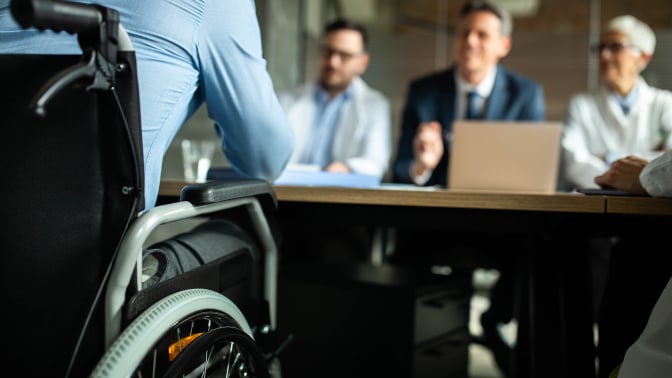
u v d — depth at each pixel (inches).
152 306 26.5
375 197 42.9
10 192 25.6
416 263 94.5
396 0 178.9
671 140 97.7
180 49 32.7
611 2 169.2
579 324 45.2
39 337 25.6
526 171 58.9
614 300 47.2
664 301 30.3
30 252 25.6
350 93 112.7
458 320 68.0
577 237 46.3
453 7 173.8
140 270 26.7
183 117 35.8
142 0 31.0
